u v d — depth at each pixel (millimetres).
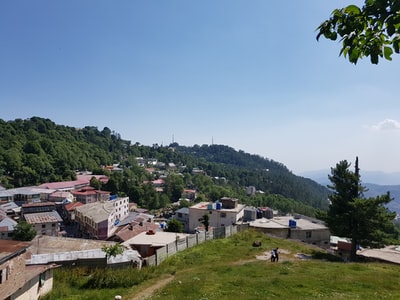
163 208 110750
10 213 72750
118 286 19844
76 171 138500
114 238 49500
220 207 65438
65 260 23812
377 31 3461
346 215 29375
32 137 143875
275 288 16500
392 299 13852
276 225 44438
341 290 16109
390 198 27609
